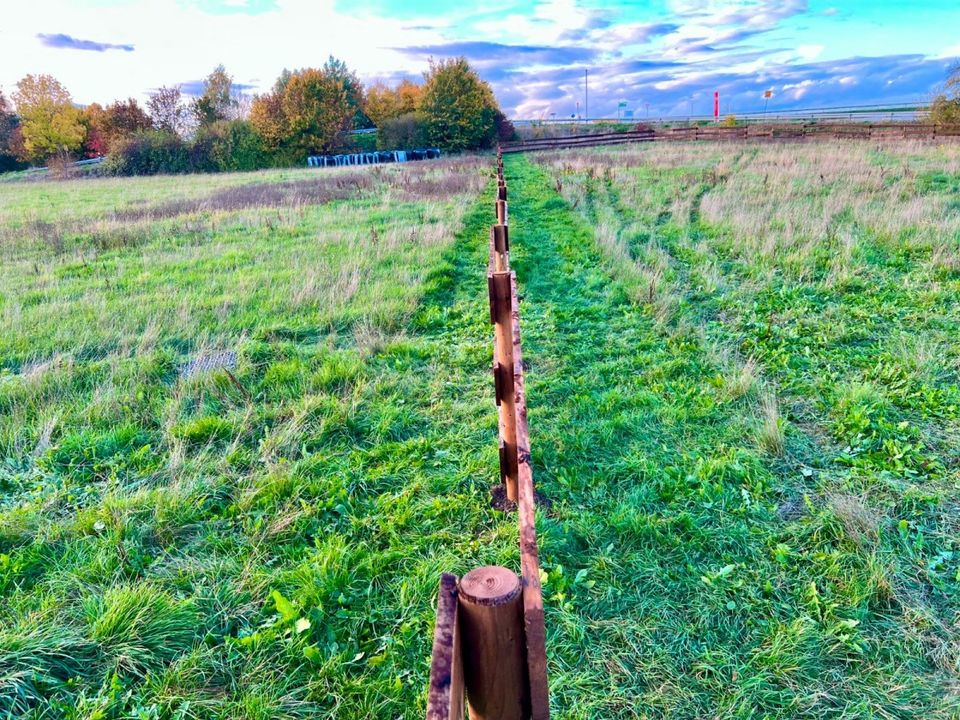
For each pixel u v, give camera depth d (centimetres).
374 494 386
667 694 249
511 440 342
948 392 486
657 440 436
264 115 4544
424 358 596
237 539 341
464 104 4659
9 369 566
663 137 3688
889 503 356
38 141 5547
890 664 258
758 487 372
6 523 342
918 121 3088
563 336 650
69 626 273
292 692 250
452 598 128
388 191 1784
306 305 732
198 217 1463
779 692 247
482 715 137
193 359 584
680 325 654
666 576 308
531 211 1427
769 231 1004
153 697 247
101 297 776
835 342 607
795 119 6388
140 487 387
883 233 953
